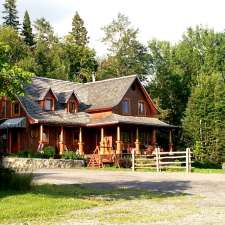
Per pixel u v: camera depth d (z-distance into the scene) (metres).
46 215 15.41
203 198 20.22
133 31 75.62
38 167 39.97
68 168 40.50
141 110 54.59
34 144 46.97
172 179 29.02
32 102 48.34
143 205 18.05
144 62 75.50
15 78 19.75
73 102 51.28
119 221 14.38
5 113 49.00
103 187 23.97
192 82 73.38
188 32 77.62
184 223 13.98
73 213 15.95
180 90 72.88
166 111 67.56
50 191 20.91
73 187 23.05
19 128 47.38
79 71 84.75
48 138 48.47
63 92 52.06
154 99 70.19
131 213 16.03
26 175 21.75
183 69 75.06
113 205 18.02
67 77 76.19
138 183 26.34
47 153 42.97
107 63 77.38
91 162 44.56
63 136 48.28
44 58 78.69
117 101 50.94
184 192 22.41
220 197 20.59
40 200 17.97
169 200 19.58
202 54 76.12
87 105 53.06
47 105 49.06
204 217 15.12
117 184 25.64
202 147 63.25
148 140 55.41
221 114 63.88
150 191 22.66
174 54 75.38
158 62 74.75
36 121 45.44
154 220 14.53
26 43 88.88
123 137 52.16
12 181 20.67
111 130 51.97
